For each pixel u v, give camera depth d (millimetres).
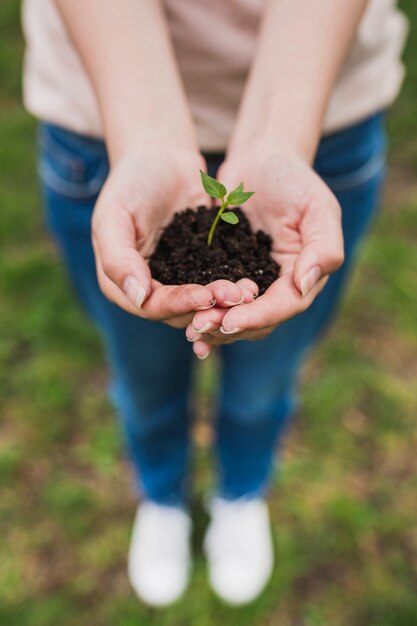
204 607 1263
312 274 758
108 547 1312
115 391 1206
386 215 1757
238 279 836
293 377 1146
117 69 868
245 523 1307
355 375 1484
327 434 1418
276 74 878
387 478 1372
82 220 1027
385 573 1280
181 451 1261
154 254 863
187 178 865
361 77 970
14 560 1289
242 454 1225
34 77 1015
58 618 1241
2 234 1697
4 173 1837
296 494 1360
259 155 857
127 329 1048
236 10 917
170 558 1288
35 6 992
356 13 885
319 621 1243
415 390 1470
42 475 1373
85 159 991
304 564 1295
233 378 1110
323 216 810
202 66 943
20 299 1583
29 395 1451
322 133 966
